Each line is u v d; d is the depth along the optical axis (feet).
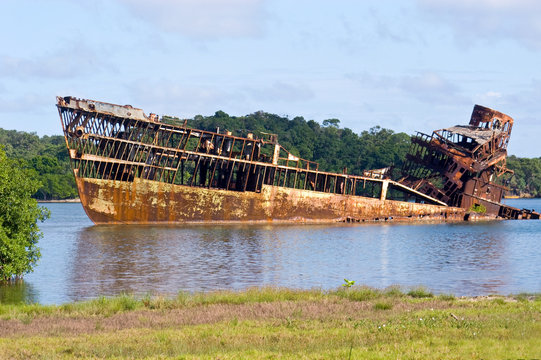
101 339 161.99
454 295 263.70
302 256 405.39
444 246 477.36
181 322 184.34
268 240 486.79
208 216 602.03
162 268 343.05
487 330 162.30
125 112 555.28
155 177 582.76
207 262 367.25
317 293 237.25
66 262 360.89
